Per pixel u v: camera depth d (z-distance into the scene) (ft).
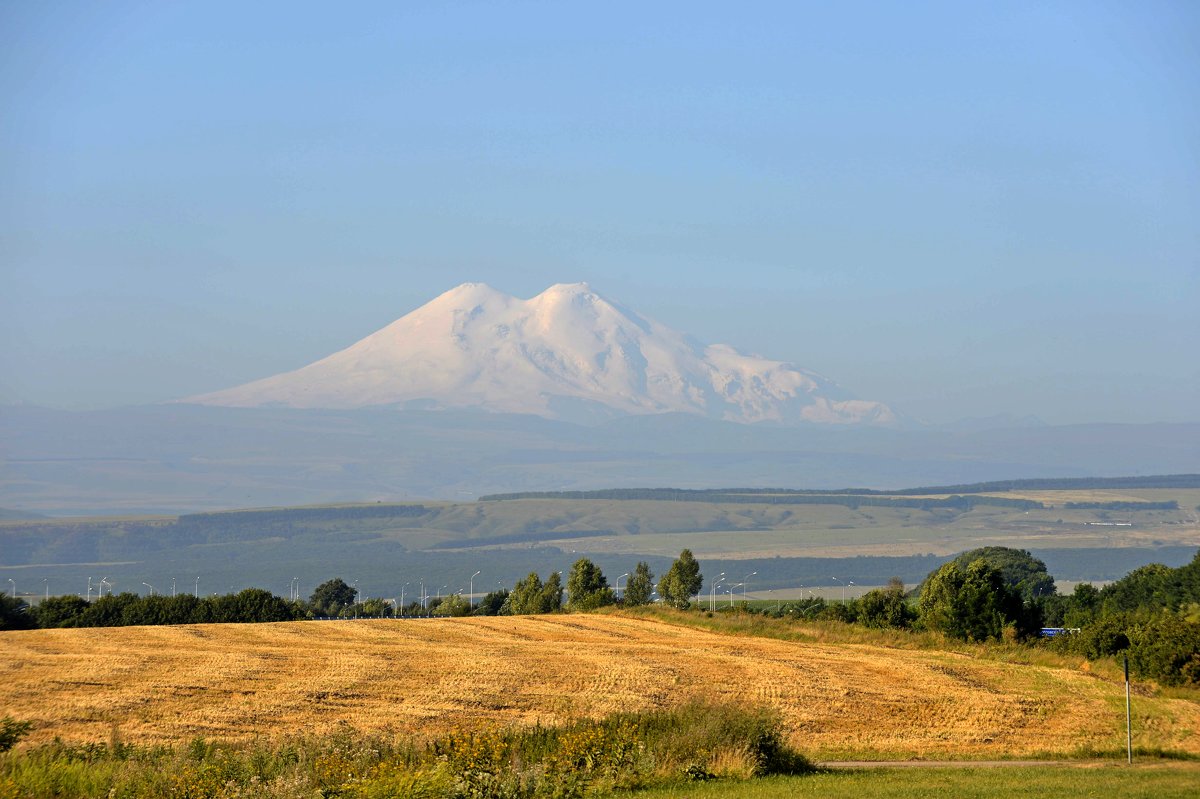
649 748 149.28
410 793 123.44
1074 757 185.26
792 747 176.96
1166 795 128.67
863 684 258.57
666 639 358.84
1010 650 318.04
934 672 276.82
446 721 211.00
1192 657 256.93
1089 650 302.25
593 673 273.33
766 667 284.61
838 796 128.47
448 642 342.03
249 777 137.08
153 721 207.72
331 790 126.82
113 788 132.67
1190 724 217.97
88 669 269.85
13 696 231.91
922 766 168.55
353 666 279.90
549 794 128.26
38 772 136.46
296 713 217.15
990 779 146.92
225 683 250.57
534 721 208.95
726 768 148.66
